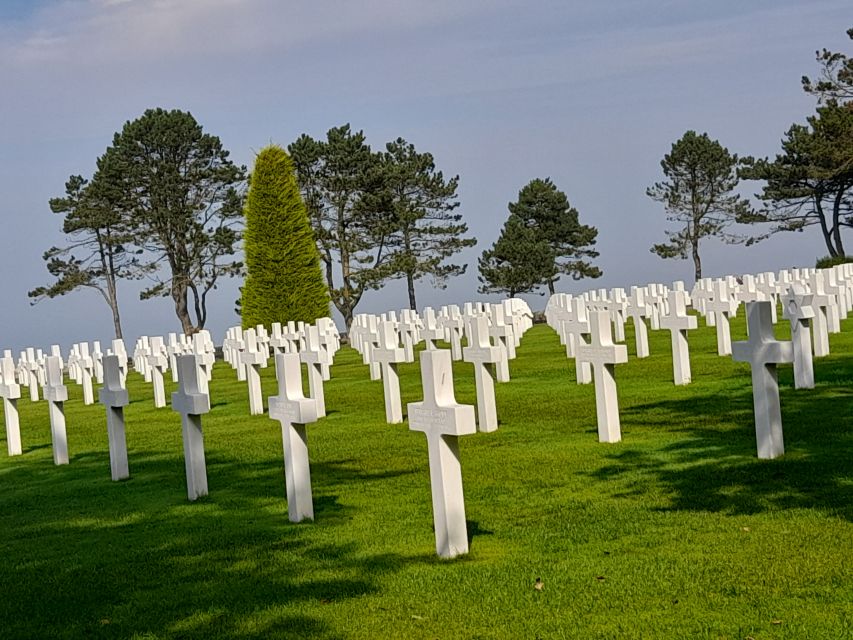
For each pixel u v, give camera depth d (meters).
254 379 19.23
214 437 16.36
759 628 5.79
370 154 56.50
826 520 7.79
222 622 6.79
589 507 9.05
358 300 58.34
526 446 12.56
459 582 7.13
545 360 24.05
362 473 11.83
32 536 10.15
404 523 9.11
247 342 19.59
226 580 7.79
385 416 17.05
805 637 5.59
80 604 7.55
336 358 32.62
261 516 10.02
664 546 7.59
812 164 60.00
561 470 10.84
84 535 9.95
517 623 6.26
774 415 10.20
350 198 56.91
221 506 10.72
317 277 41.50
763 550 7.21
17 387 16.67
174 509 10.80
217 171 57.22
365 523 9.24
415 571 7.52
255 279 41.19
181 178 56.53
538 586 6.88
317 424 16.61
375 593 7.10
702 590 6.52
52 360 14.86
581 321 18.44
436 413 7.64
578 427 13.76
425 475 11.38
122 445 13.11
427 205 62.56
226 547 8.80
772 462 10.03
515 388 18.98
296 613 6.83
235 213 57.47
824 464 9.69
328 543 8.62
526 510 9.16
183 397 11.18
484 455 12.14
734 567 6.90
